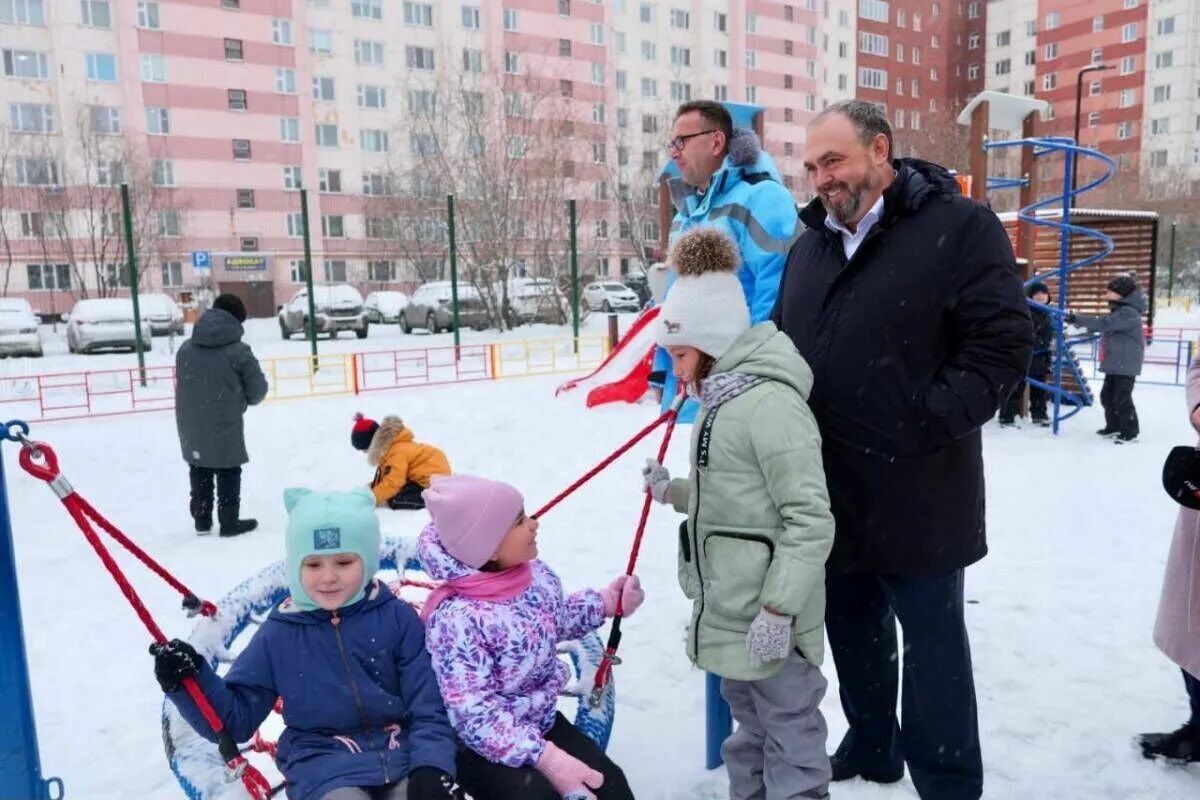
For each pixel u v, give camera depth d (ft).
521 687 7.84
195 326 19.86
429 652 7.84
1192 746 9.73
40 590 16.58
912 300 7.59
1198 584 9.13
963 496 7.95
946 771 8.36
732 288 7.73
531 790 7.34
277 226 129.49
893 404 7.70
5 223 108.06
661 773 9.84
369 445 22.29
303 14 128.67
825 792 7.83
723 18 170.50
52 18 114.11
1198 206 135.44
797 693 7.72
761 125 27.61
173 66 120.67
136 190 108.78
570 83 148.97
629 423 32.86
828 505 7.23
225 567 17.87
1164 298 119.55
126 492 24.76
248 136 126.52
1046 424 32.89
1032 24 207.62
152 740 11.00
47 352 69.00
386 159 127.95
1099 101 195.72
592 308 100.73
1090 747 10.06
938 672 8.20
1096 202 137.80
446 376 51.13
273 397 41.73
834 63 188.85
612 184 131.34
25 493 24.72
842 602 9.06
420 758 7.31
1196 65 183.73
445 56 137.59
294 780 7.57
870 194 7.74
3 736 7.94
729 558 7.53
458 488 7.77
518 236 86.38
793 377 7.44
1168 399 39.42
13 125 113.91
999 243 7.54
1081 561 16.72
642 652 13.09
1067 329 45.37
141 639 14.21
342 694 7.75
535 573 8.53
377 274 131.64
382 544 11.09
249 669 7.75
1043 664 12.26
